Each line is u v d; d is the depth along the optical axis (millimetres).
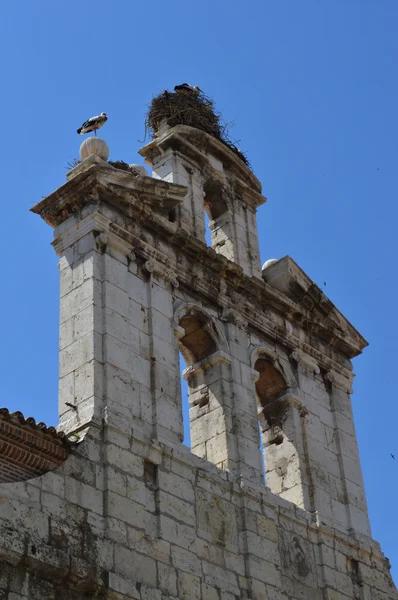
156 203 49156
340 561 48438
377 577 49562
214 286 50156
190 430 48031
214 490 44969
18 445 39500
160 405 44812
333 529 48906
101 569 39344
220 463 46562
